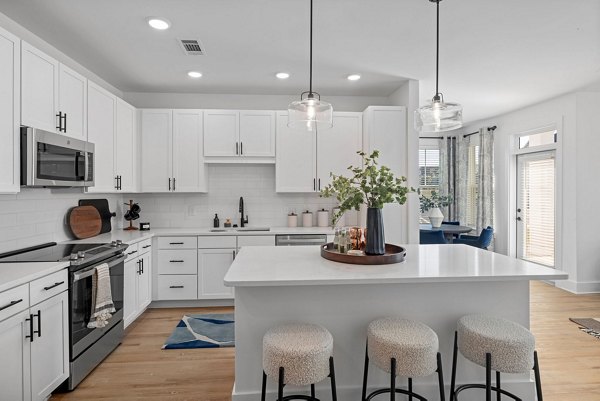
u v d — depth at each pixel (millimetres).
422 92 4645
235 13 2660
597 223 4680
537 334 3363
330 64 3670
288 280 1849
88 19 2742
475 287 2213
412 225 4195
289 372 1643
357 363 2162
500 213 6109
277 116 4453
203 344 3129
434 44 3205
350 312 2152
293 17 2721
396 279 1896
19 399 1893
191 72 3908
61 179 2666
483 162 6297
